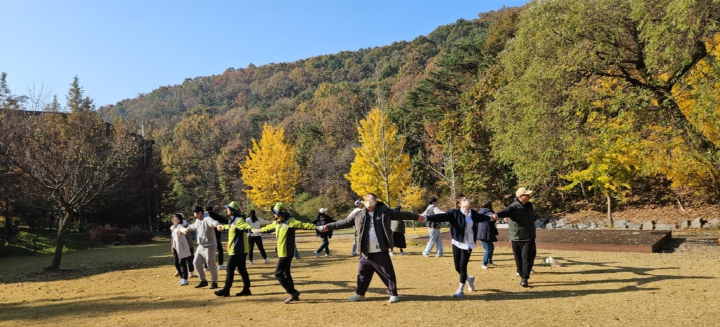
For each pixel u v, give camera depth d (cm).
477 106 2852
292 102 9706
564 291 668
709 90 998
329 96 7475
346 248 1633
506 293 670
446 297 654
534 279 787
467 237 663
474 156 2866
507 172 2908
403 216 652
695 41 1045
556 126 1273
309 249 1647
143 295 800
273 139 3400
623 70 1283
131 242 2848
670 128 1170
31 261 1720
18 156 1366
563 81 1259
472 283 686
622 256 1038
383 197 2462
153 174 3759
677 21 1002
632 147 1225
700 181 1708
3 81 1577
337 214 4191
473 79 3553
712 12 1012
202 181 6225
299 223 666
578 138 1242
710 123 1112
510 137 1415
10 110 1469
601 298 611
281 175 3341
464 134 2914
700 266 848
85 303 753
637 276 765
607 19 1208
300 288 788
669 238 1335
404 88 6288
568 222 2392
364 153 2441
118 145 1580
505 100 1475
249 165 3512
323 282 845
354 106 5528
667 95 1140
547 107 1276
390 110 3966
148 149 4088
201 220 838
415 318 536
